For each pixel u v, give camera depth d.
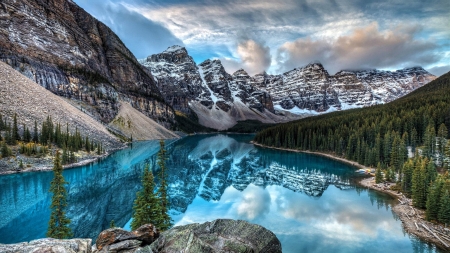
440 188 44.22
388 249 34.53
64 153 85.94
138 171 89.44
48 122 95.81
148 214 31.47
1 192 60.28
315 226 42.19
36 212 48.84
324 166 103.69
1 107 95.12
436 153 83.88
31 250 12.22
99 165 95.62
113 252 15.51
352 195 61.50
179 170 95.38
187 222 43.69
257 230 15.66
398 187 64.38
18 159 76.75
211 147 173.38
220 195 62.34
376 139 99.06
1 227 42.00
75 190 65.94
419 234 39.09
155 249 14.75
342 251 34.03
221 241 14.44
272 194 63.38
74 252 13.28
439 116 105.38
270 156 133.00
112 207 53.56
